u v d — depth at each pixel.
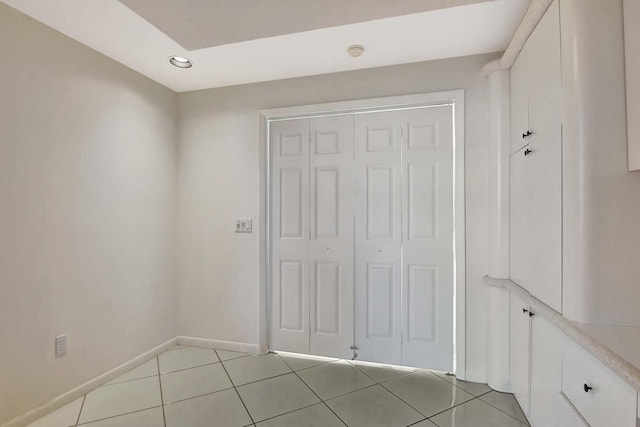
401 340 2.40
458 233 2.19
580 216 1.19
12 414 1.66
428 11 1.63
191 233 2.77
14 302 1.68
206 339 2.76
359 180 2.48
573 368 1.18
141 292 2.47
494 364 2.07
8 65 1.65
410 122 2.37
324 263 2.57
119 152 2.29
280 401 1.96
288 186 2.65
